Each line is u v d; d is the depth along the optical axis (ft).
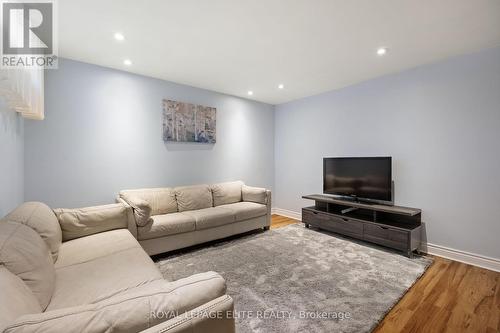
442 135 8.97
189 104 12.05
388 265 7.98
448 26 6.72
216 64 9.45
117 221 7.59
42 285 3.62
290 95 13.91
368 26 6.75
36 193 8.31
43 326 1.96
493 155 7.89
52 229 5.40
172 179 11.66
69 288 4.19
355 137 11.78
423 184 9.46
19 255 3.50
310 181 14.06
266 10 6.02
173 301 2.52
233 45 7.89
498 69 7.79
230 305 2.78
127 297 2.44
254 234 11.40
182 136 11.85
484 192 8.09
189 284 2.78
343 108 12.32
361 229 10.07
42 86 7.30
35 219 5.06
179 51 8.31
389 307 5.74
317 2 5.71
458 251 8.60
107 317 2.18
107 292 4.10
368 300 6.01
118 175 10.06
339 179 11.71
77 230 6.78
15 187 6.93
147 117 10.79
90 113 9.34
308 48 8.09
